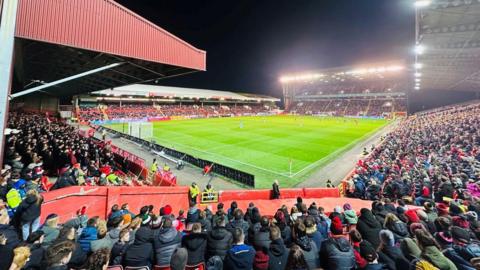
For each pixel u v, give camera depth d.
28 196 5.02
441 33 16.55
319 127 44.72
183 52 11.84
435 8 13.04
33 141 13.18
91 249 3.87
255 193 12.06
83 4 8.49
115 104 61.84
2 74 6.34
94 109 53.41
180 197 10.74
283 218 5.35
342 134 36.28
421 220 5.52
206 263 3.87
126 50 9.70
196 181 15.98
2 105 6.30
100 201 8.64
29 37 7.23
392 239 3.66
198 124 48.38
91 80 19.69
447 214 5.85
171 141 29.25
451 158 13.60
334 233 4.47
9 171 8.01
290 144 28.14
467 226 4.70
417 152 17.34
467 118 26.97
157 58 10.77
